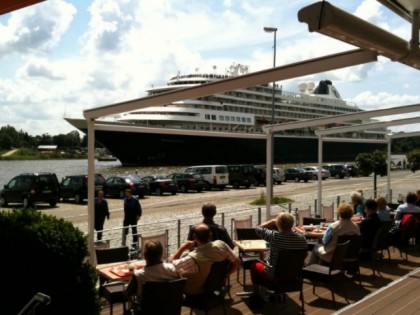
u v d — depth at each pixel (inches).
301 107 2488.9
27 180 818.2
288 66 203.2
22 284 146.5
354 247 251.0
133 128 338.0
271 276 211.0
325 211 474.9
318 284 267.9
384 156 908.6
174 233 494.0
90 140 271.9
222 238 230.4
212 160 2025.1
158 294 160.4
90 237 259.8
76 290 155.9
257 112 2240.4
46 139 4923.7
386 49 121.5
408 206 350.6
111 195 1015.0
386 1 121.6
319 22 99.4
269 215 421.7
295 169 1627.7
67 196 917.8
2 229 147.7
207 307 191.3
